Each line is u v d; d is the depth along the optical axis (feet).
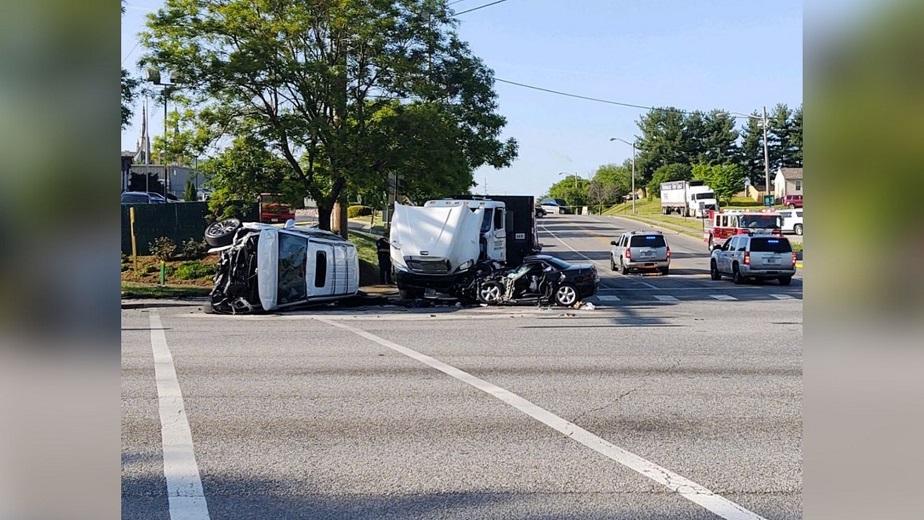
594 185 425.28
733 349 45.14
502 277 75.56
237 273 69.51
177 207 102.37
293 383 34.68
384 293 88.48
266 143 84.74
